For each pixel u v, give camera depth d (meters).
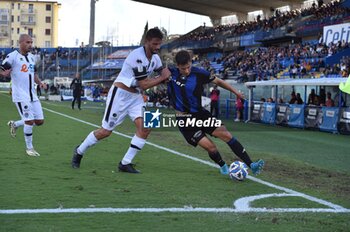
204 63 48.00
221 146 11.69
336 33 32.75
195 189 5.97
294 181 6.98
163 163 8.23
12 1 109.62
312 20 40.12
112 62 59.78
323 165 9.23
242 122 23.00
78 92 26.78
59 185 5.90
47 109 25.19
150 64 6.68
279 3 50.44
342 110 17.34
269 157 9.95
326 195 5.95
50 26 110.88
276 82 21.05
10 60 8.16
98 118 20.17
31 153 8.54
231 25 53.91
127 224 4.27
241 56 44.69
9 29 109.62
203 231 4.12
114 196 5.39
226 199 5.46
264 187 6.31
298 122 19.72
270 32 44.22
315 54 34.31
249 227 4.29
